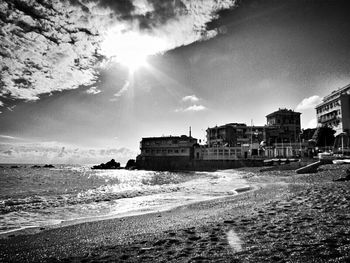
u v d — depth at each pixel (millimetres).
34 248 9531
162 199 24016
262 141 94688
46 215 17672
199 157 105938
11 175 91875
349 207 11492
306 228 8508
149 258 7074
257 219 10852
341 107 76688
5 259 8297
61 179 71188
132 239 9586
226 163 95375
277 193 20391
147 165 118938
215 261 6309
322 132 77188
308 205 12938
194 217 13445
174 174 85188
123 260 7141
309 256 5996
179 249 7676
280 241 7367
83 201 24125
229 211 14211
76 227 13008
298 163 57719
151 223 12812
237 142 104188
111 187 43031
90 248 8945
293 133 100312
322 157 56312
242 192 25234
